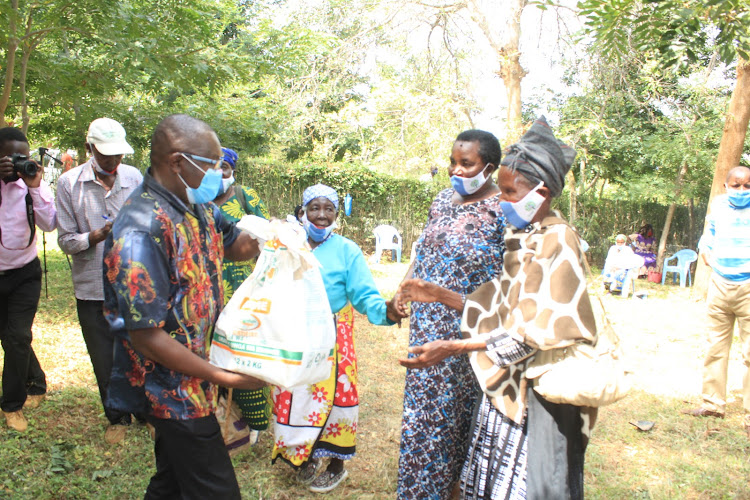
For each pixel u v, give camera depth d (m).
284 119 10.88
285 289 2.15
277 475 3.66
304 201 3.55
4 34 5.64
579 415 2.26
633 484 3.75
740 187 4.60
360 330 7.27
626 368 2.20
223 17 7.52
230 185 3.97
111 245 2.00
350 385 3.49
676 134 13.26
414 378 2.88
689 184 13.52
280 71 7.41
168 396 2.11
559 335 2.11
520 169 2.25
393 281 10.91
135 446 3.84
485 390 2.36
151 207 2.04
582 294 2.15
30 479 3.29
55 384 4.71
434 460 2.85
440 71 14.55
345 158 17.27
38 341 5.71
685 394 5.45
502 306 2.39
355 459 3.94
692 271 15.65
